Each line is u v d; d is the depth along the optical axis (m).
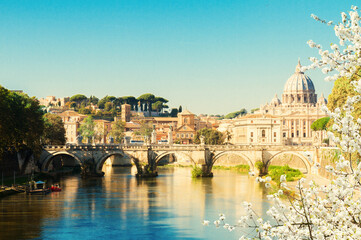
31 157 148.75
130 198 106.50
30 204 95.81
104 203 99.06
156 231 73.12
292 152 156.62
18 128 125.19
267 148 161.50
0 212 86.69
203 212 88.88
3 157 128.88
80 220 80.81
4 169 129.75
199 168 159.38
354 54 20.45
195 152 162.00
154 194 113.44
